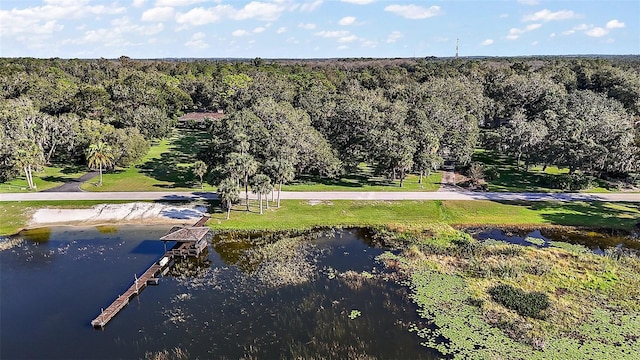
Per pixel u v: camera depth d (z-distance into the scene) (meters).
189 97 148.62
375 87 168.00
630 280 49.44
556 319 42.19
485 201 75.69
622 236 62.69
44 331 40.75
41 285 49.09
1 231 64.06
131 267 53.38
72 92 125.31
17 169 80.38
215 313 43.47
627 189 82.75
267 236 62.41
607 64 184.12
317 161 81.56
